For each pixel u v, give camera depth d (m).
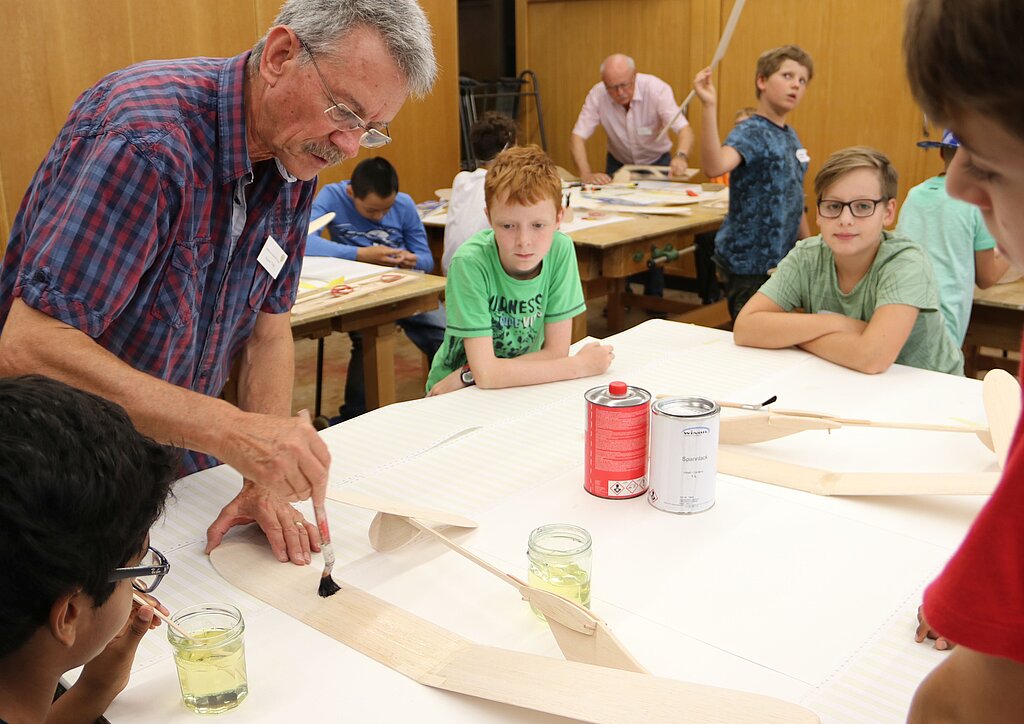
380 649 0.97
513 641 1.00
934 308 1.99
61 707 0.87
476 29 6.56
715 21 5.60
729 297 3.87
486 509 1.31
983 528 0.53
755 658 0.95
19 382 0.75
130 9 3.98
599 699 0.84
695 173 5.11
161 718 0.88
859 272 2.09
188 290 1.35
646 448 1.33
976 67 0.45
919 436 1.55
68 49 3.83
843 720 0.85
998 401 1.45
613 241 3.46
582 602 1.01
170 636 0.89
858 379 1.86
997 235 0.53
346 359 4.77
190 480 1.46
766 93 3.64
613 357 2.05
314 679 0.93
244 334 1.62
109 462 0.72
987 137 0.48
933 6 0.47
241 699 0.89
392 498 1.35
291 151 1.34
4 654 0.69
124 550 0.74
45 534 0.67
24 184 3.80
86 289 1.17
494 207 1.94
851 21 5.11
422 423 1.67
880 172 1.98
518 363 1.90
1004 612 0.52
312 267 3.10
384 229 3.82
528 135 6.66
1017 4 0.42
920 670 0.92
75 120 1.27
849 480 1.33
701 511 1.28
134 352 1.36
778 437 1.48
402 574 1.15
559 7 6.28
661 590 1.08
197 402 1.13
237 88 1.29
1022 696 0.53
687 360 2.02
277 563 1.17
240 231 1.44
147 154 1.20
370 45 1.23
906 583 1.08
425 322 3.57
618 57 5.18
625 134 5.50
